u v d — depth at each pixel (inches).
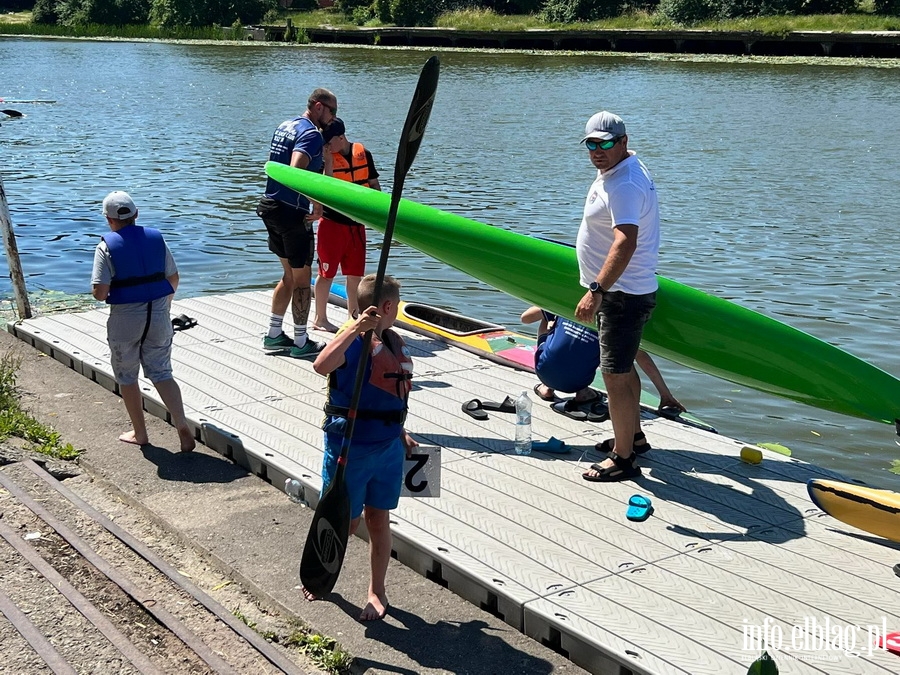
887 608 165.2
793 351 250.2
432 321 343.0
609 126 195.8
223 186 716.7
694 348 254.2
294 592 179.8
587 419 251.1
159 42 2425.0
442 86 1385.3
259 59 1902.1
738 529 193.3
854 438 307.1
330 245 308.0
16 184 711.7
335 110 302.7
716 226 585.6
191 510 211.0
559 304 253.9
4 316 399.5
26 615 161.8
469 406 254.1
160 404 261.7
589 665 156.3
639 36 1989.4
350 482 163.3
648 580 173.3
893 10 1935.3
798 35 1836.9
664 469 223.1
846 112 1107.9
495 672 157.2
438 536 188.1
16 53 2058.3
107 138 954.7
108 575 178.1
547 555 181.6
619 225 195.6
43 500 207.9
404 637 166.4
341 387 162.7
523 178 735.1
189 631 161.6
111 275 230.1
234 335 318.0
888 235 566.3
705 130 979.9
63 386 288.2
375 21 2411.4
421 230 265.1
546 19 2262.6
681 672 146.6
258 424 243.8
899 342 390.9
